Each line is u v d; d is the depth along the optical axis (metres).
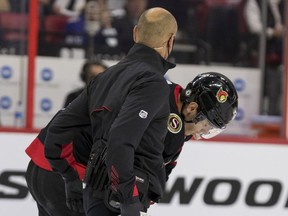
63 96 18.55
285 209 17.80
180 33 19.16
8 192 16.86
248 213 17.66
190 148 17.38
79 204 10.80
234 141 17.61
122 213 9.28
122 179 9.01
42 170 11.84
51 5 18.48
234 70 19.31
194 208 17.41
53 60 18.50
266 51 19.17
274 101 19.06
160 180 9.80
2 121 18.17
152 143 9.49
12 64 18.23
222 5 19.25
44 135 11.87
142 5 18.94
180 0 19.11
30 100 18.33
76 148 10.62
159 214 17.23
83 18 18.69
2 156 16.86
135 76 9.42
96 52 18.80
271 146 17.75
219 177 17.53
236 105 10.12
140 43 9.84
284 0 19.05
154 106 9.19
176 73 19.20
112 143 8.98
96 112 9.77
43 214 12.23
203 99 9.97
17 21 18.27
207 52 19.28
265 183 17.72
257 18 19.20
